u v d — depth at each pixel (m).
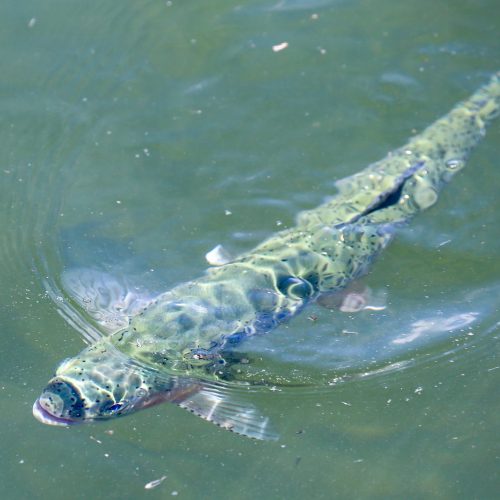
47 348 7.73
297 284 7.91
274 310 7.77
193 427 7.12
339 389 7.37
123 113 10.16
